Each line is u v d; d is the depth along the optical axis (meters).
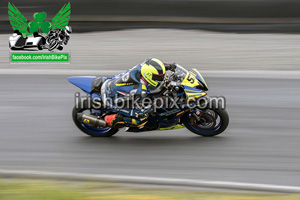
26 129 24.98
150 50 46.69
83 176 18.56
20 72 37.97
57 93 31.81
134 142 22.86
